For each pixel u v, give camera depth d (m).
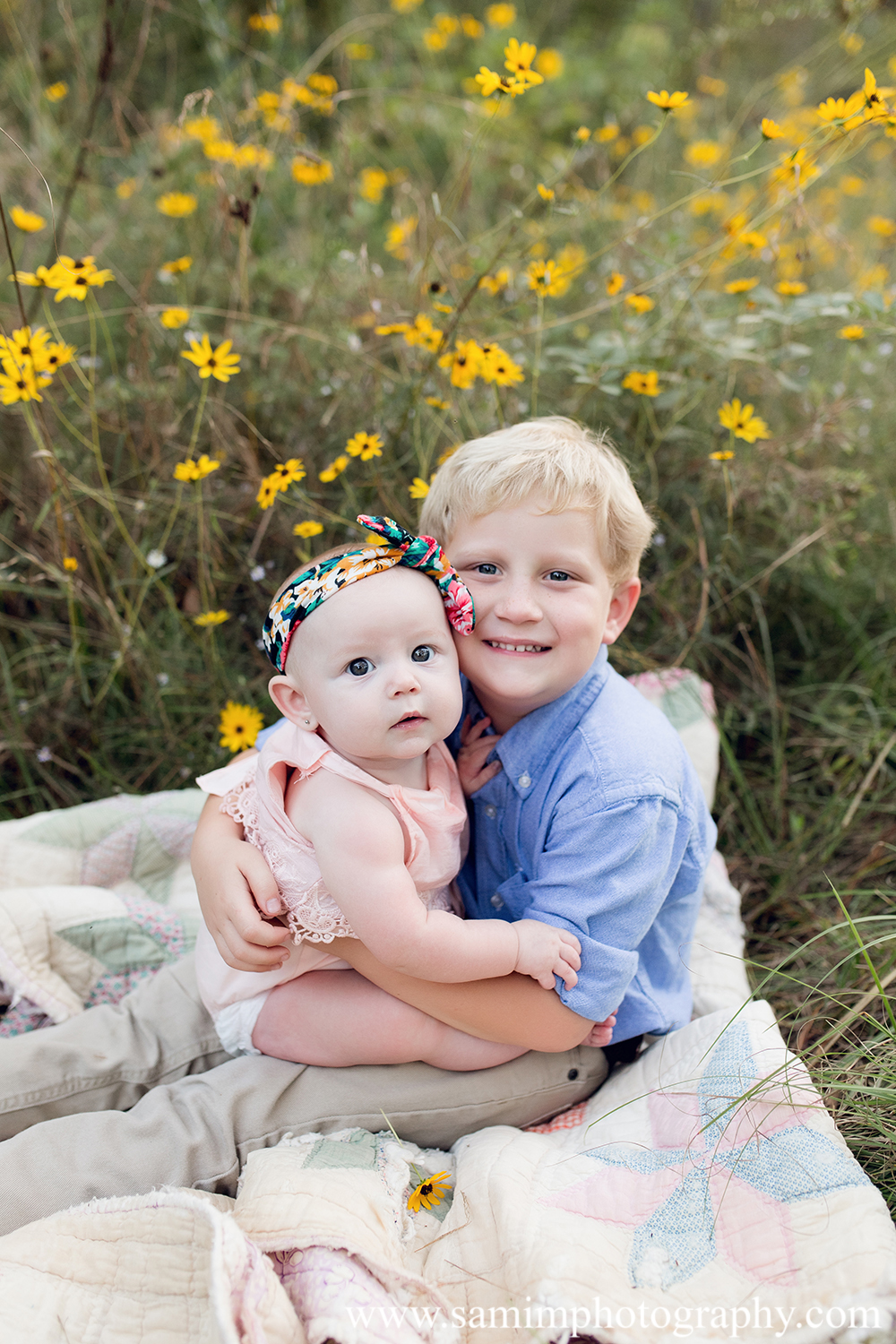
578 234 2.73
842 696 2.22
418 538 1.23
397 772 1.28
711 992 1.56
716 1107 1.24
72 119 3.00
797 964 1.73
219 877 1.32
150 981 1.52
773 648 2.33
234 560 2.22
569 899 1.27
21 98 2.87
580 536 1.31
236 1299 1.00
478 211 2.97
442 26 3.27
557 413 2.24
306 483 2.18
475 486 1.32
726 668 2.20
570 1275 1.07
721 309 2.38
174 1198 1.12
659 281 2.06
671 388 2.17
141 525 2.14
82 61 2.81
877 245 2.86
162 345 2.38
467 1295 1.13
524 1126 1.40
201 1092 1.34
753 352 2.21
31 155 2.67
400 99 3.21
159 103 3.24
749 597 2.24
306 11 3.72
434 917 1.21
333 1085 1.34
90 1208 1.17
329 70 3.57
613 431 2.23
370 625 1.18
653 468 2.09
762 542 2.29
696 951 1.64
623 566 1.40
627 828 1.27
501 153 3.24
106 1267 1.13
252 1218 1.14
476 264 2.24
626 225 2.80
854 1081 1.34
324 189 2.81
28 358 1.66
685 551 2.22
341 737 1.20
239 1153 1.30
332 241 2.47
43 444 1.90
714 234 2.82
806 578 2.25
